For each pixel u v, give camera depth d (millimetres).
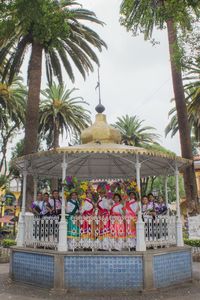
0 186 34750
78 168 13648
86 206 9945
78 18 21750
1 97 29406
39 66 19406
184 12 10141
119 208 9859
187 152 19312
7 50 20781
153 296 8727
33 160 11609
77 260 9195
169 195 43344
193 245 17688
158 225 10492
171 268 10078
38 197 11617
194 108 27031
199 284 10438
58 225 9992
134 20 16312
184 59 11430
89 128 11891
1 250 18750
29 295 8883
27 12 10320
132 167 13523
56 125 31844
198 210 19016
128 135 40719
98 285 9008
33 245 10773
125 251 9320
